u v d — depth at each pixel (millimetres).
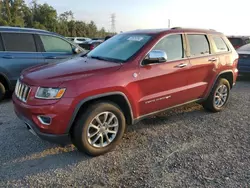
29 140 4027
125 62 3820
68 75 3367
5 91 6160
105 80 3461
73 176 3113
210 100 5316
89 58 4320
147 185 2949
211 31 5391
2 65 5902
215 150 3809
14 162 3395
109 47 4531
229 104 6191
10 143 3914
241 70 9094
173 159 3531
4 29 6023
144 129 4535
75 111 3250
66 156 3580
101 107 3467
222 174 3176
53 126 3209
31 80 3432
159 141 4078
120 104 3799
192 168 3307
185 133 4410
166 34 4340
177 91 4449
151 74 3961
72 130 3402
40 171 3207
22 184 2943
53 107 3168
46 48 6625
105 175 3143
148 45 4051
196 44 4875
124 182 3006
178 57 4469
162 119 5047
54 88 3195
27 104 3318
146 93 3988
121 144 3951
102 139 3594
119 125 3723
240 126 4773
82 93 3258
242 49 9664
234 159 3545
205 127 4695
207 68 4992
